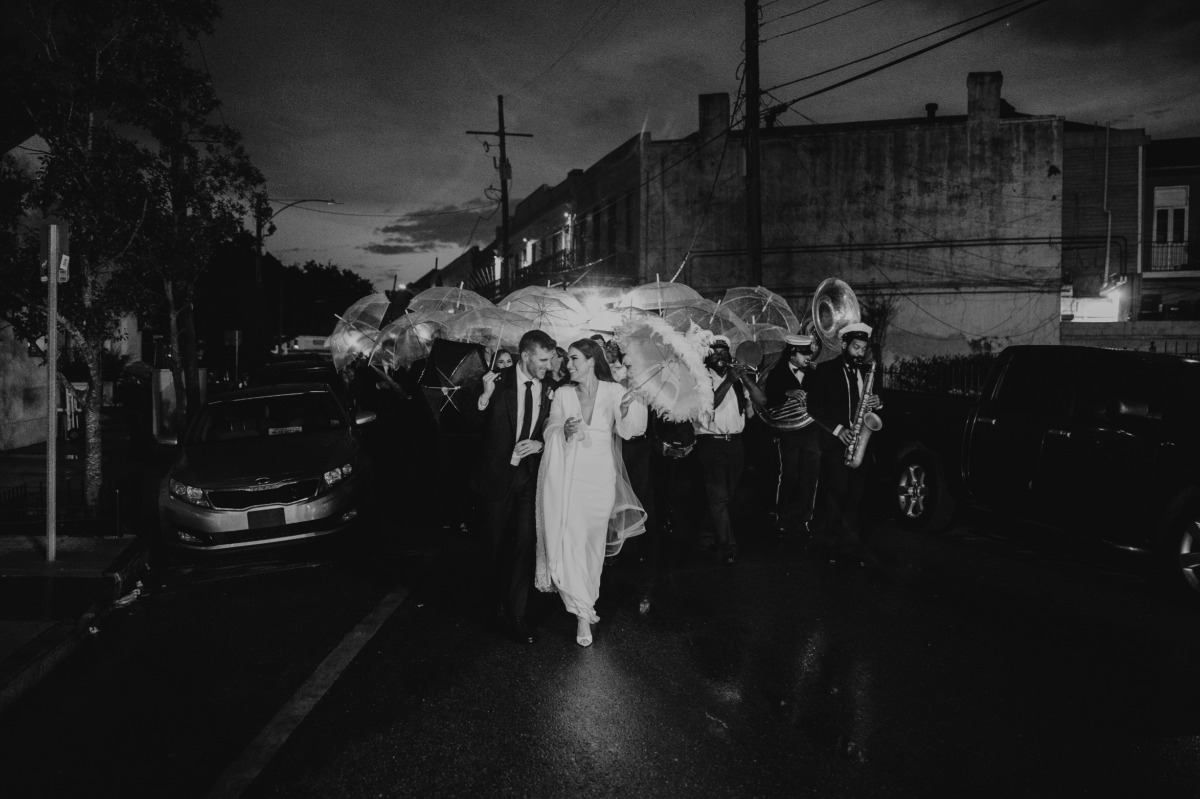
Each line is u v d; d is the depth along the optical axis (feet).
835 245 92.99
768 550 26.71
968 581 23.53
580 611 18.35
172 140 32.50
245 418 30.94
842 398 24.77
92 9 29.37
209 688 16.65
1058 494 25.00
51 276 24.64
